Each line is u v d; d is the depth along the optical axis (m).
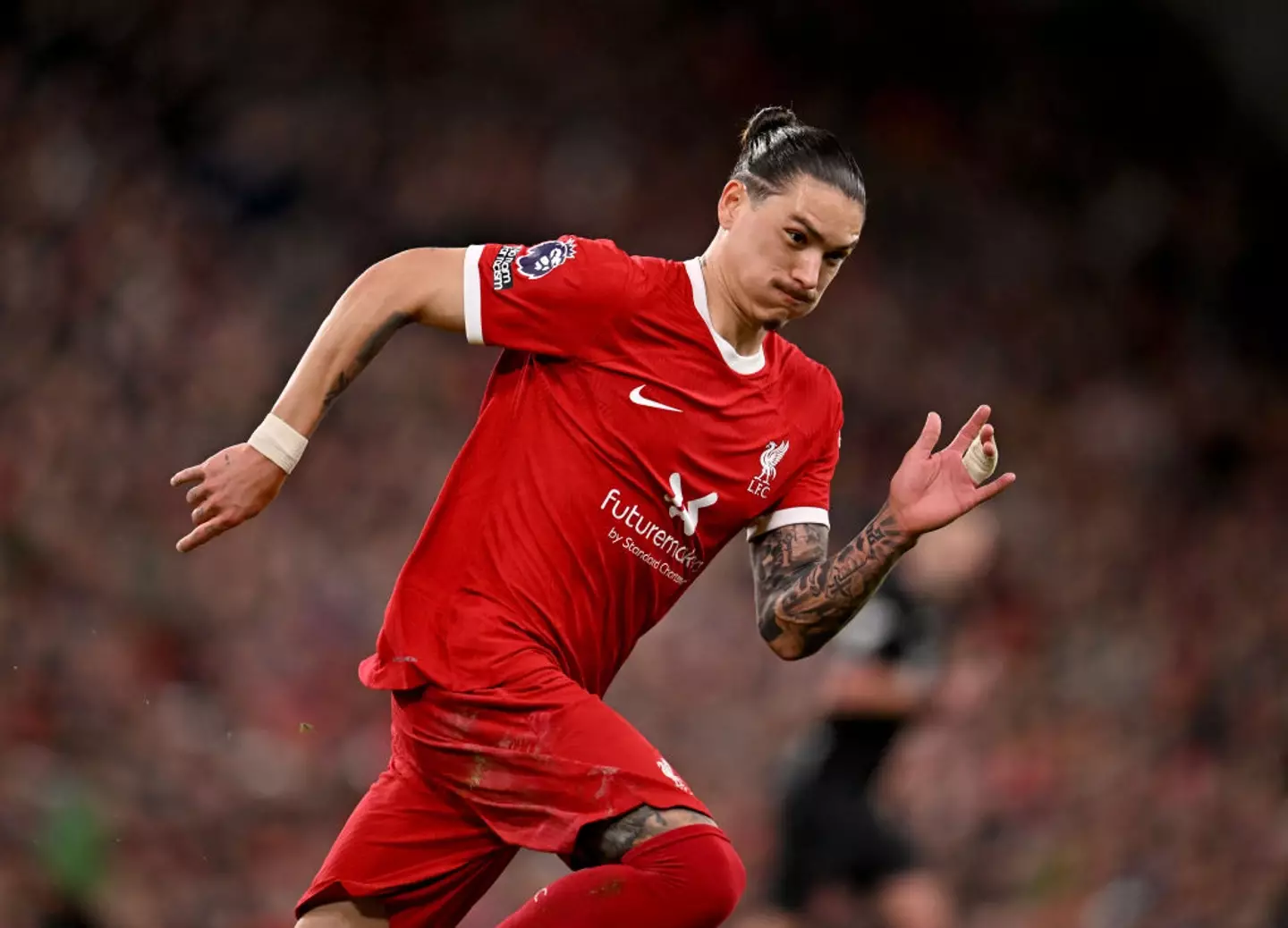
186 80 53.31
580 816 10.27
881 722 19.27
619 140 62.47
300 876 30.55
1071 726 43.50
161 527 39.16
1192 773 40.91
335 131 55.75
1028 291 65.94
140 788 30.34
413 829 11.21
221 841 30.47
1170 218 70.69
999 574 50.62
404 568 11.12
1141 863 36.06
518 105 61.66
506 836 10.63
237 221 51.72
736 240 10.91
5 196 45.72
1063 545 53.25
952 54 72.25
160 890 28.03
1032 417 60.47
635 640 11.54
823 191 10.63
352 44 58.75
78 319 43.28
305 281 51.09
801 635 11.40
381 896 11.28
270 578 39.69
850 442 56.69
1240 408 63.94
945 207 67.50
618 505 10.93
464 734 10.73
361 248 53.94
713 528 11.39
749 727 41.59
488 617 10.75
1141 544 54.56
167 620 36.56
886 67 71.31
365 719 37.44
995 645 46.72
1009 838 37.75
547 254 10.85
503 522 10.88
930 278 65.00
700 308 10.95
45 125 48.06
